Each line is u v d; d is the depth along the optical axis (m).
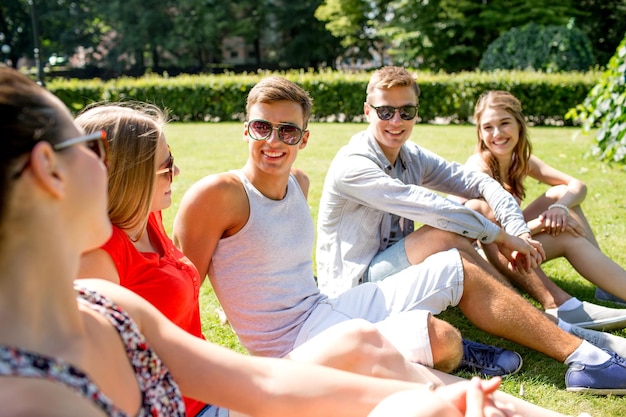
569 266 4.18
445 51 25.75
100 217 1.04
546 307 3.17
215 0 37.59
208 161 8.87
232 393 1.46
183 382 1.44
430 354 2.38
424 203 2.92
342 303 2.62
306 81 15.28
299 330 2.52
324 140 11.17
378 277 3.07
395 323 2.42
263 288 2.48
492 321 2.65
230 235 2.47
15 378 0.93
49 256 0.98
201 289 3.78
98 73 38.72
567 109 14.19
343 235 3.18
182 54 38.34
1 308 0.97
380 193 3.00
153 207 2.10
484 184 3.50
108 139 1.85
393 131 3.17
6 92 0.92
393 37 26.77
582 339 2.64
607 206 5.82
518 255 3.09
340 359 1.91
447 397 1.53
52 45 38.06
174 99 15.65
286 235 2.52
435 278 2.65
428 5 25.36
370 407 1.54
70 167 0.98
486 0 25.95
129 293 1.42
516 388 2.62
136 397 1.26
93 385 1.00
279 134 2.39
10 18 36.91
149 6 37.75
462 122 14.95
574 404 2.51
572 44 17.88
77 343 1.07
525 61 18.27
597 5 29.58
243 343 2.54
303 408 1.50
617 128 7.94
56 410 0.94
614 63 8.05
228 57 43.06
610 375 2.54
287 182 2.58
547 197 3.75
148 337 1.42
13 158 0.90
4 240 0.94
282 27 38.25
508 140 3.75
